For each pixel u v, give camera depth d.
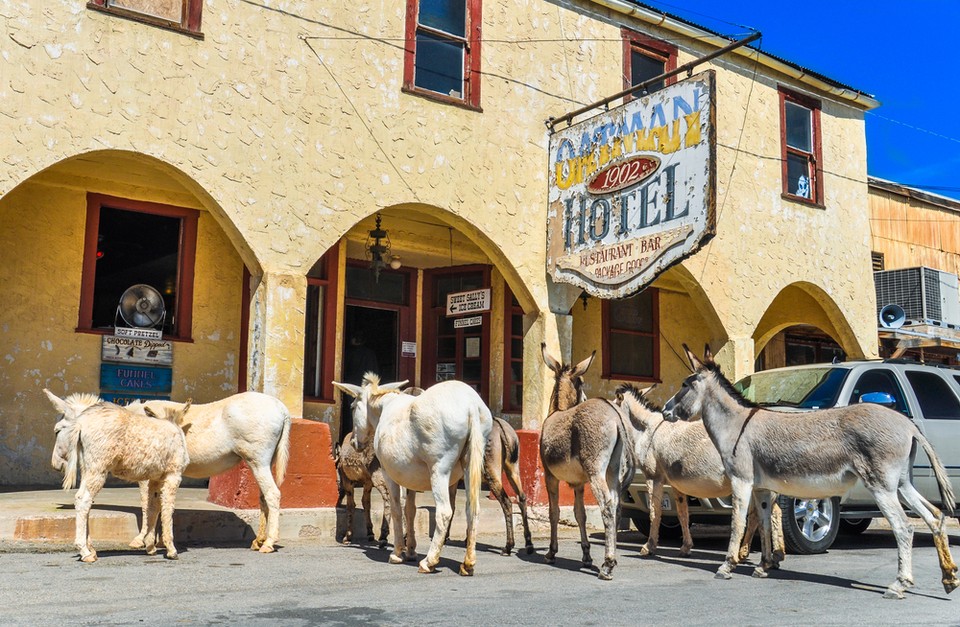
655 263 10.96
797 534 9.49
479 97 12.55
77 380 11.81
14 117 9.10
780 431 7.80
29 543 8.33
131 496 10.78
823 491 7.61
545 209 13.06
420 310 15.55
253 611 5.95
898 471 7.19
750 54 15.62
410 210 13.62
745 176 15.39
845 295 16.69
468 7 12.66
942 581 7.27
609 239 11.68
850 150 17.36
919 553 10.28
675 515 10.70
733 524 7.99
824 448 7.50
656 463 9.45
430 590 6.93
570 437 8.16
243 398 8.88
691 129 10.68
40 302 11.67
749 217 15.34
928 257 21.33
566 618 5.93
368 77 11.52
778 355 20.02
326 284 13.50
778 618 6.08
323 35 11.20
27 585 6.71
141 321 12.34
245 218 10.37
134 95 9.79
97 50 9.62
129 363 12.18
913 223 21.14
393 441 8.01
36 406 11.55
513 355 15.10
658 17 14.54
